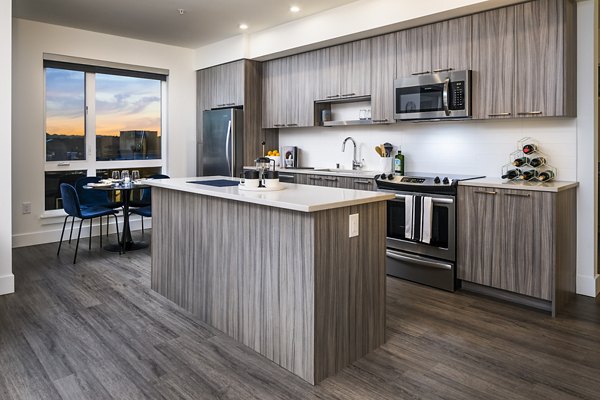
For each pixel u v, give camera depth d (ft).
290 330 7.50
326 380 7.25
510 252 10.62
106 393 6.79
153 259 11.64
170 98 20.08
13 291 11.37
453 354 8.14
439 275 11.89
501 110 11.41
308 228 7.07
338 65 15.53
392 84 13.85
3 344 8.43
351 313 7.75
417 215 12.17
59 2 14.05
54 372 7.41
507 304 10.77
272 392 6.88
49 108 17.15
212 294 9.42
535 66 10.77
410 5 12.41
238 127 18.12
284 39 16.40
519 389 6.95
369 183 13.91
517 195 10.42
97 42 17.65
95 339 8.70
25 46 16.02
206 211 9.52
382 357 8.04
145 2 14.05
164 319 9.79
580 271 11.44
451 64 12.35
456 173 13.66
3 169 10.96
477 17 11.76
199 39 18.75
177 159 20.52
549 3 10.46
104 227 18.90
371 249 8.12
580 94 11.02
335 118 17.16
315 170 16.61
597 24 10.98
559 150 11.49
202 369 7.58
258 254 8.13
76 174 18.06
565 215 10.52
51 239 17.29
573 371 7.52
